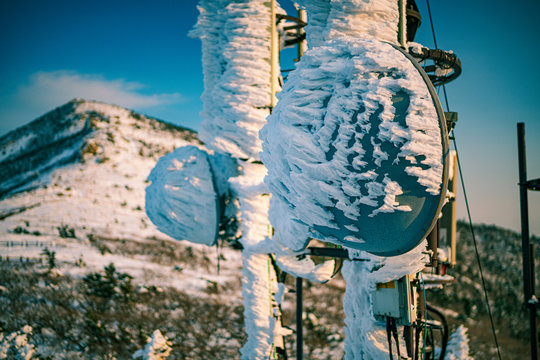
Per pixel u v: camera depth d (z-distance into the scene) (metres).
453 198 7.64
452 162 7.60
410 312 5.81
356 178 4.53
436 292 27.64
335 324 20.14
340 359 16.45
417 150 4.27
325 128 4.71
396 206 4.46
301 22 10.10
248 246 9.09
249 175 9.33
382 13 6.02
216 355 15.38
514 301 29.05
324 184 4.69
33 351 11.02
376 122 4.46
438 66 7.60
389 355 5.96
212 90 9.49
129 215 33.69
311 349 17.31
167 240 29.28
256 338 9.12
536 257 34.59
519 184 8.77
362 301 6.51
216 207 9.12
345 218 4.80
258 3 8.91
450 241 7.68
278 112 5.32
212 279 23.59
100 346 13.70
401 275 5.68
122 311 17.16
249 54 8.84
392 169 4.41
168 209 9.12
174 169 9.34
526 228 8.66
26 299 15.85
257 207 9.20
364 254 6.20
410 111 4.37
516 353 20.89
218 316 19.05
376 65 4.58
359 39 5.12
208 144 9.35
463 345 11.58
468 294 28.94
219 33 9.40
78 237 26.50
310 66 5.24
